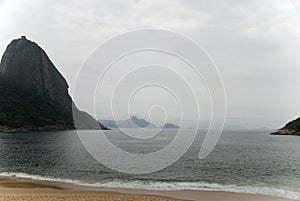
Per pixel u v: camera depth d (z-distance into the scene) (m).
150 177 21.12
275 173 24.44
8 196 13.89
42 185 17.59
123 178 20.47
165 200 13.80
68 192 15.40
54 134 84.75
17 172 23.83
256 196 15.09
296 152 44.12
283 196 15.20
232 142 69.31
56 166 26.84
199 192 15.79
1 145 51.06
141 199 13.82
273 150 47.66
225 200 14.25
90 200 13.33
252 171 25.45
